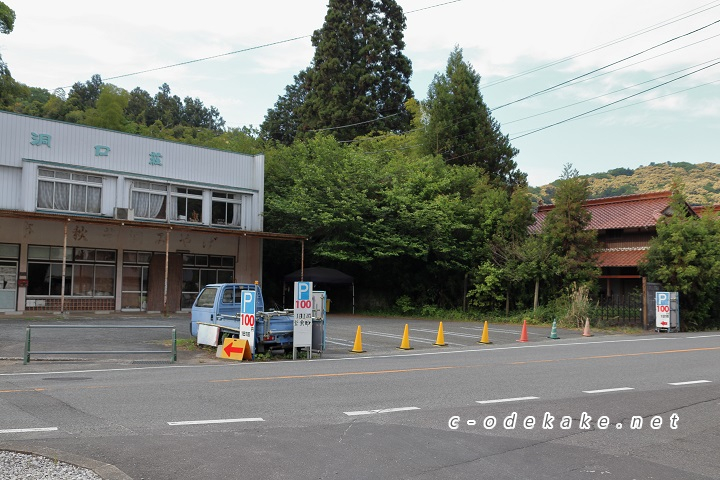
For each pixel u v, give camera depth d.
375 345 20.48
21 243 26.06
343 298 38.56
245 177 33.56
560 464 6.71
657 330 27.06
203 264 31.75
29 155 26.30
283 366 14.62
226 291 17.94
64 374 12.70
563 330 26.89
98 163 28.23
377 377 12.60
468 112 43.25
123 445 7.04
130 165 29.27
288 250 37.75
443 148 42.59
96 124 44.72
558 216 30.42
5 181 25.67
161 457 6.60
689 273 27.58
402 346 19.58
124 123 49.03
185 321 25.25
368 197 35.78
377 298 38.19
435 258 35.69
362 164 35.81
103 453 6.70
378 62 53.75
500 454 7.02
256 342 16.27
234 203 32.72
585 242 30.06
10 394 9.96
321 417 8.72
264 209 35.34
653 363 15.34
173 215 30.50
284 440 7.41
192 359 15.91
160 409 9.01
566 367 14.45
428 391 10.91
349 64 53.78
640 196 36.25
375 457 6.79
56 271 27.08
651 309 27.66
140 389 10.68
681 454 7.25
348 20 54.44
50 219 24.12
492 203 34.59
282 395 10.36
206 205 31.59
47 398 9.65
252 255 33.25
